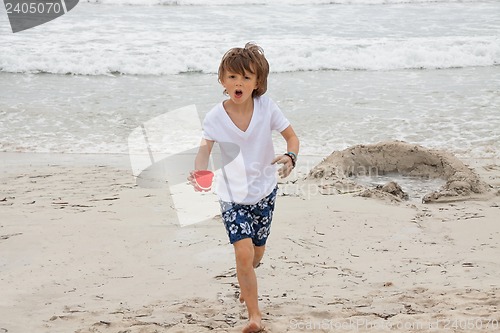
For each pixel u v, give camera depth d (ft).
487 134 32.35
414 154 26.04
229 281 15.99
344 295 14.82
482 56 49.11
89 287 15.67
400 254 17.87
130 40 53.93
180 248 18.33
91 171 27.20
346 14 65.77
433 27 59.57
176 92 41.22
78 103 38.63
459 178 23.94
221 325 13.32
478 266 16.75
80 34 55.77
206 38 54.70
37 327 13.33
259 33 56.75
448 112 36.14
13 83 43.09
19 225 20.11
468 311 13.30
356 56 48.91
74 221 20.51
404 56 49.14
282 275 16.33
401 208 22.02
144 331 12.98
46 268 16.85
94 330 13.12
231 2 70.69
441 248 18.30
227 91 12.71
